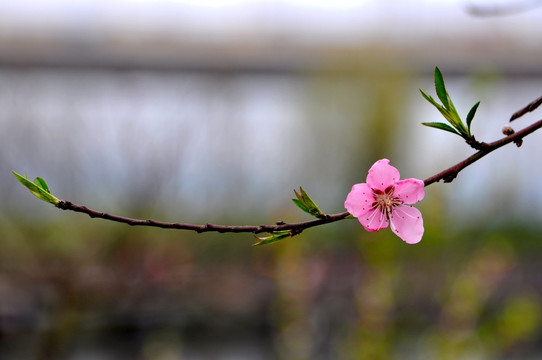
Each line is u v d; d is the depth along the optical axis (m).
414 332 7.13
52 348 6.76
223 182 9.77
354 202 2.53
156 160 8.59
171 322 7.88
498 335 6.42
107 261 7.55
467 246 7.74
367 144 10.15
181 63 10.06
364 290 6.35
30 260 7.13
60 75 9.59
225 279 8.44
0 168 8.25
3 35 9.41
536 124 2.26
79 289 6.94
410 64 10.64
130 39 10.04
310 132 10.39
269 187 10.19
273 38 10.55
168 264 7.95
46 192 2.35
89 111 9.14
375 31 10.80
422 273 7.31
